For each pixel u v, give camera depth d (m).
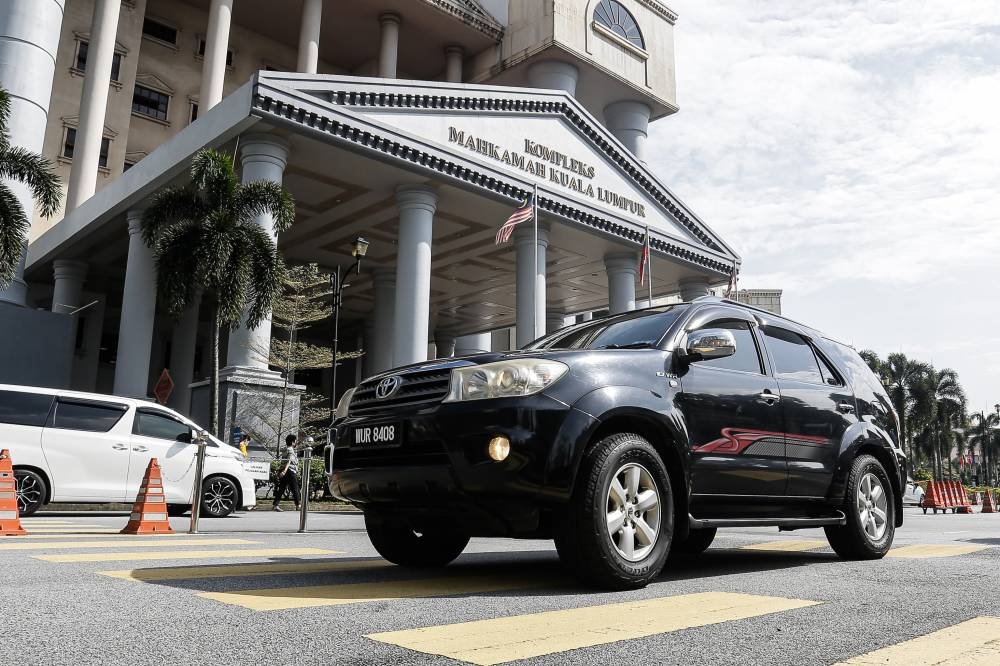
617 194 30.28
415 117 23.69
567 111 28.66
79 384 32.97
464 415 3.90
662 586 4.14
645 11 48.44
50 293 33.78
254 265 19.72
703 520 4.45
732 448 4.71
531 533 4.21
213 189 19.42
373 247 31.19
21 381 24.31
